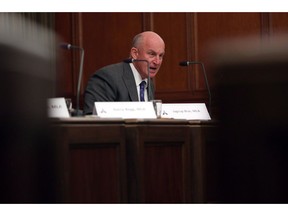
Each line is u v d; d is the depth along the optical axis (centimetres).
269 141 161
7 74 193
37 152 232
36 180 235
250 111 159
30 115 217
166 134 346
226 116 162
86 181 293
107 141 304
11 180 229
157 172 340
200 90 773
